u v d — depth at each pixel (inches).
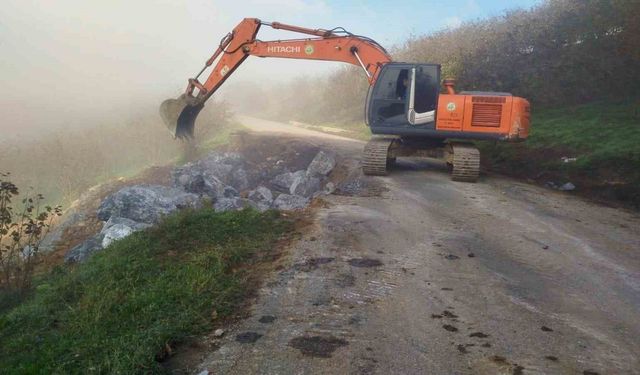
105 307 176.7
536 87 740.7
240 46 542.9
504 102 429.7
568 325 168.2
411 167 521.7
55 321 189.0
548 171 478.6
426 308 178.5
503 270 220.1
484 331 161.9
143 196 402.0
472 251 245.0
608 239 275.6
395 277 207.9
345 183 438.3
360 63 499.2
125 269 220.2
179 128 573.0
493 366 140.3
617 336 161.9
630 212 349.1
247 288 195.2
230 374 135.0
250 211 307.4
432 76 451.2
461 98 438.0
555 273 218.5
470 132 438.3
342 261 225.8
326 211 319.3
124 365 133.7
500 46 842.8
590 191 411.2
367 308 177.9
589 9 710.5
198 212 306.2
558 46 757.9
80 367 138.4
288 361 141.4
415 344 152.2
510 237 271.4
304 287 196.1
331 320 167.9
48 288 235.3
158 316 165.6
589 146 492.7
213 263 217.0
